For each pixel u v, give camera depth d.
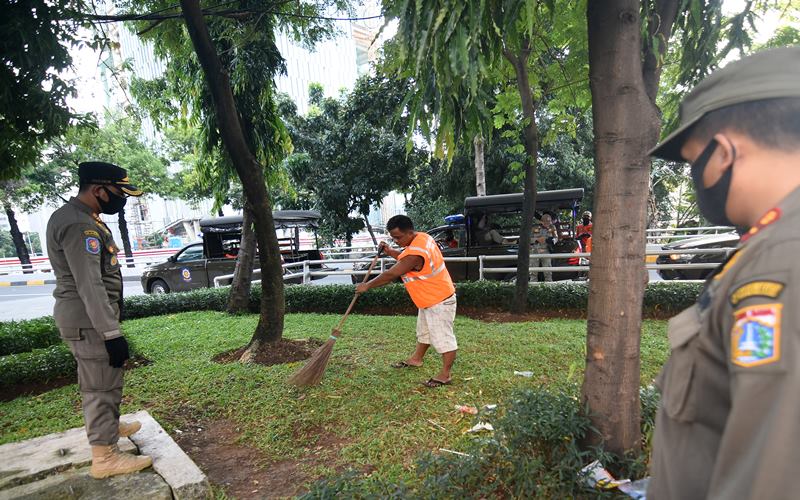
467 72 1.99
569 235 8.91
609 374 2.28
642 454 2.29
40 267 21.05
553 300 6.98
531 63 6.36
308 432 3.36
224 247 11.22
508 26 2.17
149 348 5.82
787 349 0.67
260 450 3.18
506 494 2.18
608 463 2.22
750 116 0.84
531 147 6.46
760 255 0.76
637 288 2.27
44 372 4.74
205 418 3.73
